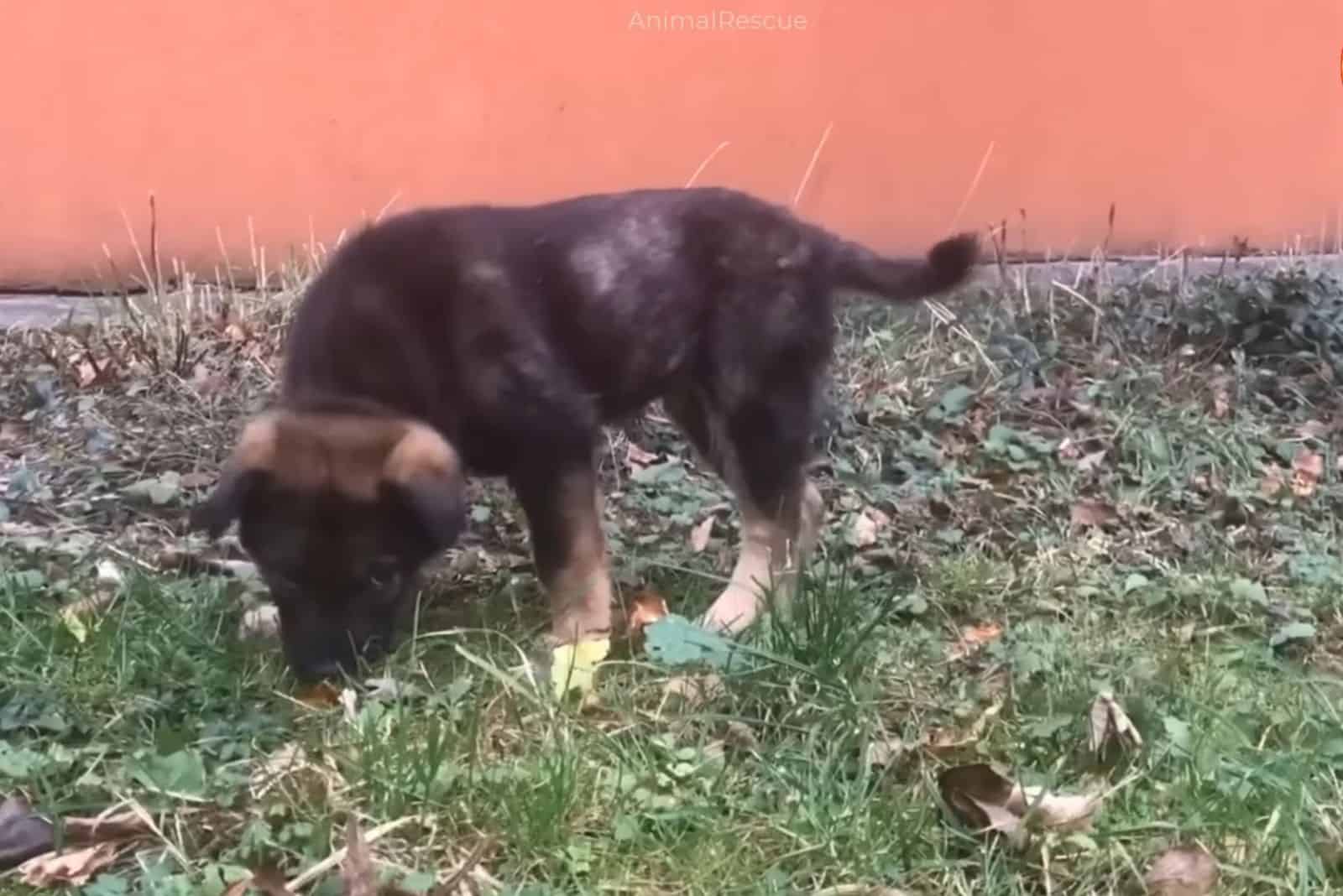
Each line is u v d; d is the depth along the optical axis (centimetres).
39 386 241
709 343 202
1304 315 254
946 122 291
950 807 174
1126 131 296
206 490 220
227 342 253
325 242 281
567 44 279
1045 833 171
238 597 198
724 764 179
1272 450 233
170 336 252
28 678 187
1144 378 243
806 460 205
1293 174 298
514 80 280
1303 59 297
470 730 180
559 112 282
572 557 194
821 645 188
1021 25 288
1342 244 300
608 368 197
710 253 200
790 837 172
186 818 172
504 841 171
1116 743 179
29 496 218
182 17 272
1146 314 259
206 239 280
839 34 285
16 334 258
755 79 285
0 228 275
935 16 286
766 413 202
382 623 188
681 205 201
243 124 277
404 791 173
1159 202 298
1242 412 239
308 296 196
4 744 178
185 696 185
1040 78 291
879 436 233
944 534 214
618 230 198
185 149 276
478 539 216
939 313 261
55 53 271
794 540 204
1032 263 292
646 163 286
